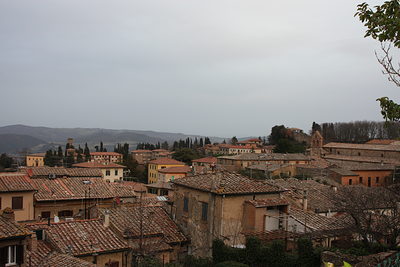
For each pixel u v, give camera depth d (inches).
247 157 4571.9
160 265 917.2
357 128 7347.4
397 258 666.2
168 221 1165.7
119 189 1599.4
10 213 831.7
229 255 896.9
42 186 1437.0
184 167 4429.1
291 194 1390.3
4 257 727.7
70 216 1409.9
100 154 6215.6
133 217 1104.2
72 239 920.9
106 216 1024.2
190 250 1078.4
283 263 847.1
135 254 951.0
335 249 860.6
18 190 1278.3
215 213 998.4
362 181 3580.2
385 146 4552.2
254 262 875.4
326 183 3223.4
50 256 839.1
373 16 442.6
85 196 1430.9
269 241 952.9
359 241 1028.5
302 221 1053.8
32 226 960.3
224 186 1016.9
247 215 999.6
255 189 1032.2
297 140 6958.7
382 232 989.8
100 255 898.7
